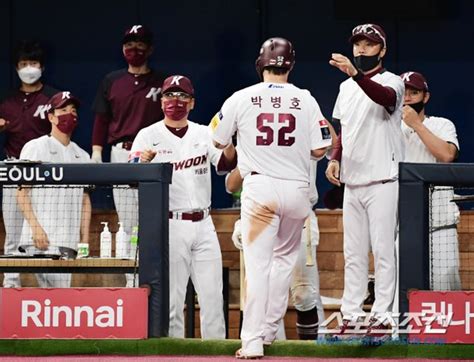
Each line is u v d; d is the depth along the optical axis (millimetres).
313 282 41844
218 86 51438
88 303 36406
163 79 45750
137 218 39719
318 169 50406
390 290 36812
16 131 47281
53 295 36406
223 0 51375
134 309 36375
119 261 38500
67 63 51469
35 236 40844
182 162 39688
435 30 50500
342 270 46094
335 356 35719
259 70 36500
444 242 40906
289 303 44906
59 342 36312
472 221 45312
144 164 36906
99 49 51500
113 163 36969
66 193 42000
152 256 36688
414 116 39875
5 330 36438
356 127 37219
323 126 35969
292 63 36188
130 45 45312
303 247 41406
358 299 37344
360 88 37281
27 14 51375
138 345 36219
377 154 37000
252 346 35062
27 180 37031
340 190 39594
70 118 42812
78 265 38531
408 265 35938
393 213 36969
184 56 51500
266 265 35125
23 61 47031
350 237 37469
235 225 42656
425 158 40438
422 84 40531
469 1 50281
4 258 38625
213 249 39750
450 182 35906
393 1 50344
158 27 51531
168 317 37000
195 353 36062
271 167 35281
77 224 42188
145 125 45344
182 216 39406
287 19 51219
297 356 35781
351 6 50688
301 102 35750
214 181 50875
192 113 51469
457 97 50406
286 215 35406
